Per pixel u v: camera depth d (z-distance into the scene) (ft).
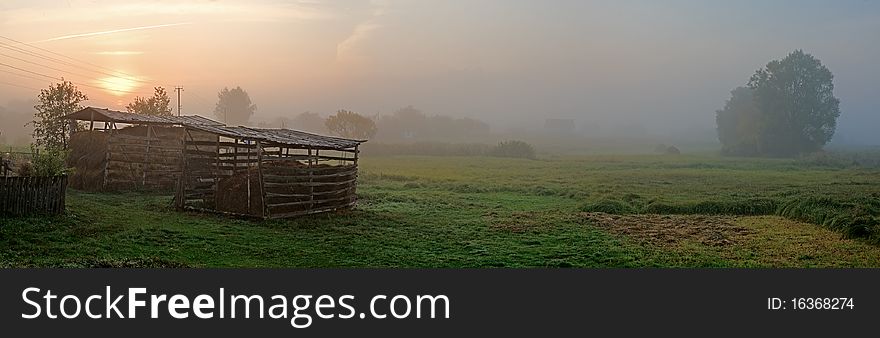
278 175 78.59
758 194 123.24
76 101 134.00
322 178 84.28
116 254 50.29
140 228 62.95
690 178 184.44
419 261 54.75
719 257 58.65
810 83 313.32
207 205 82.89
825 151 328.08
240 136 78.18
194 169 84.74
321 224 74.54
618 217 90.38
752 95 337.11
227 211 79.20
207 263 50.72
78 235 56.80
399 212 91.35
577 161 303.27
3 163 92.48
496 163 281.54
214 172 82.84
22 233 53.88
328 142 89.86
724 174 202.80
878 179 171.73
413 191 131.85
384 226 75.51
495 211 96.53
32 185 63.10
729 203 100.83
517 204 110.11
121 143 103.30
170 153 109.19
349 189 90.12
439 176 189.57
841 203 90.12
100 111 104.12
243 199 77.92
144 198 94.58
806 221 86.48
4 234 52.70
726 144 376.48
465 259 56.13
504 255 58.34
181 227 66.54
